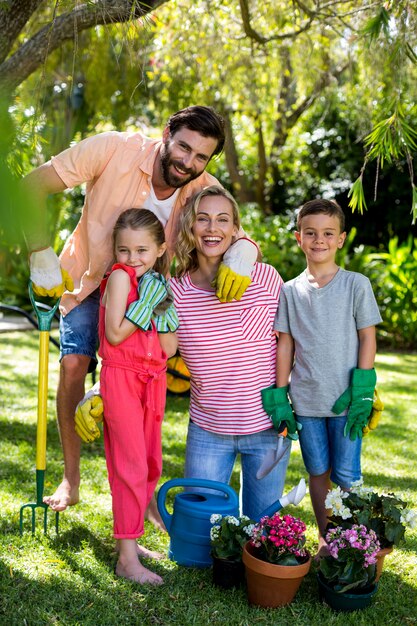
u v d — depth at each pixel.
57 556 2.44
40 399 2.56
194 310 2.48
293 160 10.89
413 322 8.23
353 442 2.50
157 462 2.43
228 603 2.18
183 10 5.34
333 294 2.50
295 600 2.22
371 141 2.62
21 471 3.41
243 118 9.92
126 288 2.30
